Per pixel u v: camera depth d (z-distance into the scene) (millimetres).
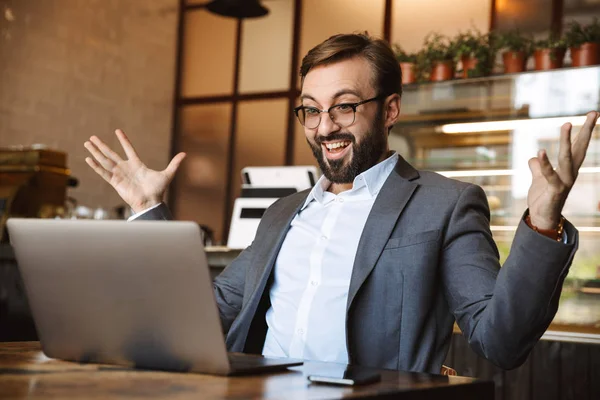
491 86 3709
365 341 1499
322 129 1680
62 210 4922
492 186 3711
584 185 3416
